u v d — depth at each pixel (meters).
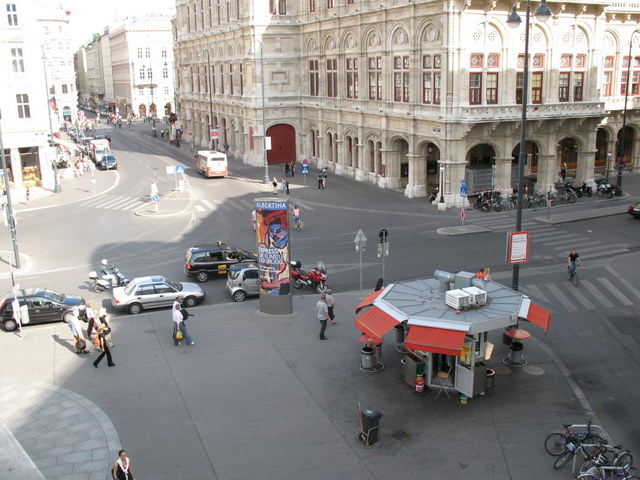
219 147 82.31
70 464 15.92
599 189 49.09
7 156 55.44
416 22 46.78
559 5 46.09
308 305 27.44
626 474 14.27
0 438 16.58
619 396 19.00
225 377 20.53
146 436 17.11
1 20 52.91
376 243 36.94
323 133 64.44
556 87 47.94
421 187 49.94
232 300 28.47
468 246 35.78
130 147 91.69
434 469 15.41
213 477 15.22
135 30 140.62
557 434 15.77
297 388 19.69
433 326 18.02
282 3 65.88
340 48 58.06
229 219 44.28
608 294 27.88
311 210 46.25
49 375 20.92
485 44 44.62
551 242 36.28
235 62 71.81
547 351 22.17
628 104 54.53
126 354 22.50
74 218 45.44
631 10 52.34
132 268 33.25
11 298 25.95
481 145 53.78
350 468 15.50
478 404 18.55
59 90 139.00
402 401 18.78
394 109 51.22
